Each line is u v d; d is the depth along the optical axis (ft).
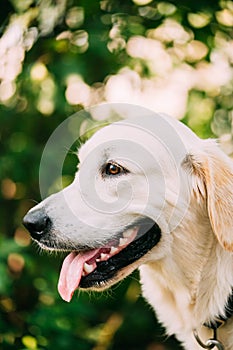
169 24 18.38
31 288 18.17
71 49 17.70
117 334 19.60
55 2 17.98
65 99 17.35
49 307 17.19
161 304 12.36
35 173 17.89
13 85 18.04
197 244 11.60
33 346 16.40
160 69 18.88
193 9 18.03
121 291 19.15
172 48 18.70
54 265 18.19
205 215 11.59
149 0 18.10
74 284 11.46
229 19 18.38
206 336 11.89
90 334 18.42
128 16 18.02
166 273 11.85
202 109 19.43
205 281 11.61
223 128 19.47
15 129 18.38
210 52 18.53
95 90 18.37
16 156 18.03
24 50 17.98
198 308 11.69
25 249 17.42
